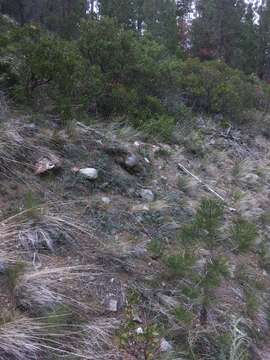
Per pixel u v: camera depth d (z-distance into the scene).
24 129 5.82
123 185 5.88
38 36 7.57
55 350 3.27
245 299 4.73
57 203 4.95
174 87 9.73
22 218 4.37
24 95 6.61
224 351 3.85
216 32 24.44
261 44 24.86
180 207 6.00
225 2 24.80
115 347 3.55
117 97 7.98
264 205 7.57
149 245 4.63
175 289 4.33
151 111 8.81
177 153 7.59
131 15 22.78
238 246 4.52
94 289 4.04
